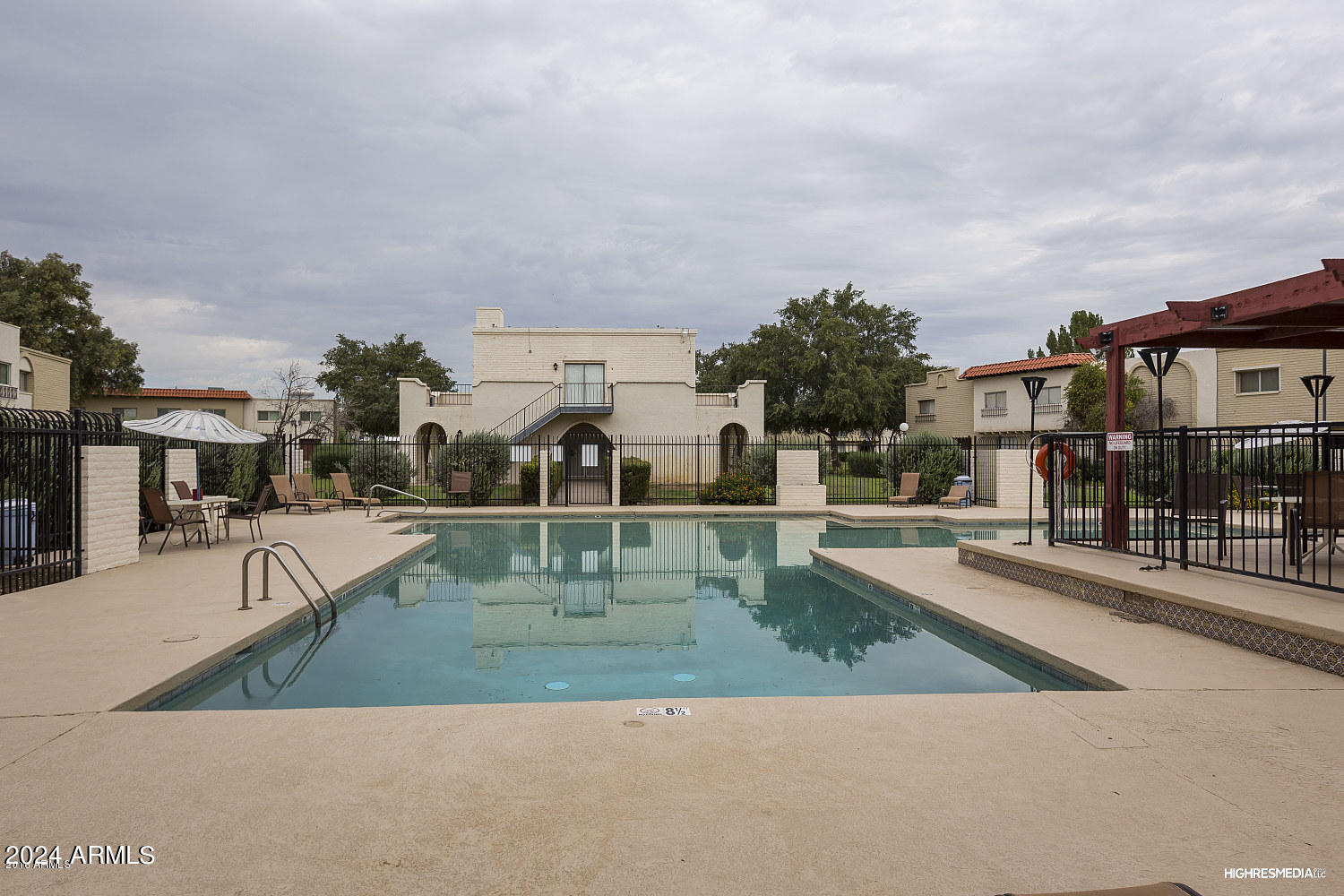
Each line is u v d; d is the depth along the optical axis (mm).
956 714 3572
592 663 5168
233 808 2529
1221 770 2871
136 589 6777
